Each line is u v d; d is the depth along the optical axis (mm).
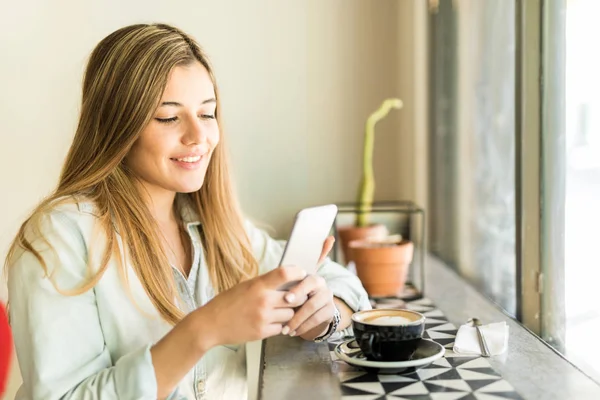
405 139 2557
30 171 2412
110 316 1198
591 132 1248
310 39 2514
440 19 2438
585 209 1285
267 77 2512
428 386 1016
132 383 1054
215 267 1451
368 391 1002
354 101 2537
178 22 2467
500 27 1799
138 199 1298
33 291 1128
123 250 1233
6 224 2396
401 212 1999
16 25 2371
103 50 1299
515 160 1626
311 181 2545
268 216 2543
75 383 1087
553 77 1429
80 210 1229
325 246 1250
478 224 2045
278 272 1051
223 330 1049
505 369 1085
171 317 1243
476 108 2049
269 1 2492
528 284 1565
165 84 1248
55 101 2404
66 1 2395
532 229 1543
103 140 1275
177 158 1275
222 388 1367
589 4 1241
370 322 1097
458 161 2273
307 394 996
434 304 1629
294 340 1312
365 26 2523
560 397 961
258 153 2529
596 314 1237
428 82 2520
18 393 1206
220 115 1454
